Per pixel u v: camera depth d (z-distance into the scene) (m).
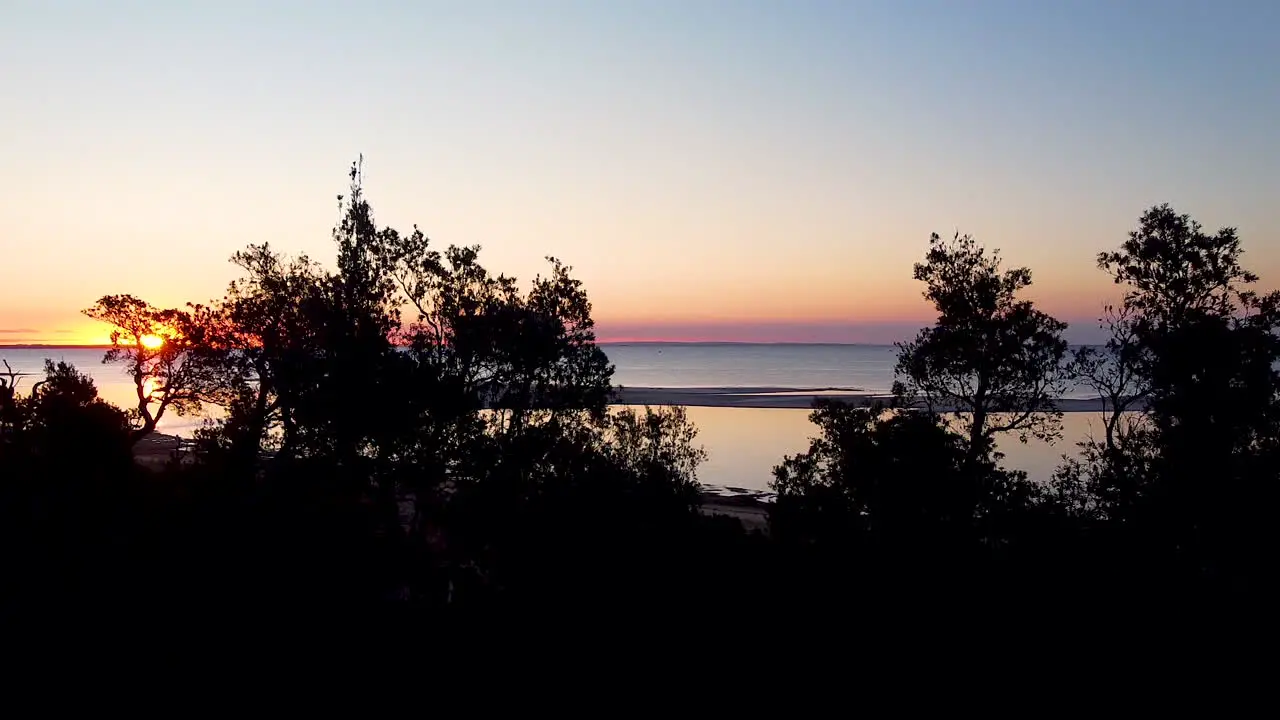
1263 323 25.69
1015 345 28.47
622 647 19.78
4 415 28.70
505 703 16.84
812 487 26.44
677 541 24.97
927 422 25.91
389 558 23.23
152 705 15.65
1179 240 25.98
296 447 25.42
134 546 21.44
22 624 17.92
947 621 21.25
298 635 18.98
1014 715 17.05
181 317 30.33
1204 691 18.03
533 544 23.61
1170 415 25.83
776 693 17.72
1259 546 22.89
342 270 25.53
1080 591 22.50
